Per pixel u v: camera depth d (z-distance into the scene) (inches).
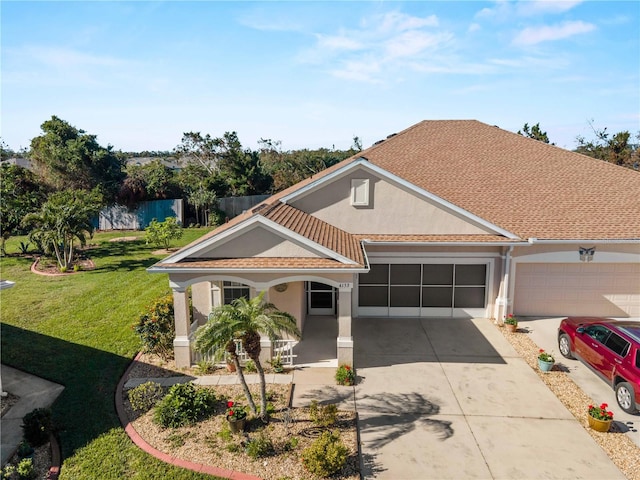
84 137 1779.0
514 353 596.1
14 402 464.8
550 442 403.9
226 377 523.8
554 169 834.8
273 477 352.8
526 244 662.5
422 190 681.6
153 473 355.9
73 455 379.2
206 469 360.8
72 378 516.1
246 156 2186.3
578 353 548.1
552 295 719.7
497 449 394.0
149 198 1779.0
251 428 417.1
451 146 930.7
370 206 696.4
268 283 530.9
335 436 380.5
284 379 520.7
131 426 422.6
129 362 561.0
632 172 807.1
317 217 706.8
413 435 414.0
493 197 765.9
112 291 863.1
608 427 416.2
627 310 714.8
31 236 1044.5
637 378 433.7
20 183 1478.8
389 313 737.0
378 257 714.2
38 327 673.6
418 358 582.2
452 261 711.1
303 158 3097.9
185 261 534.6
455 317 732.7
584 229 685.3
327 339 641.0
